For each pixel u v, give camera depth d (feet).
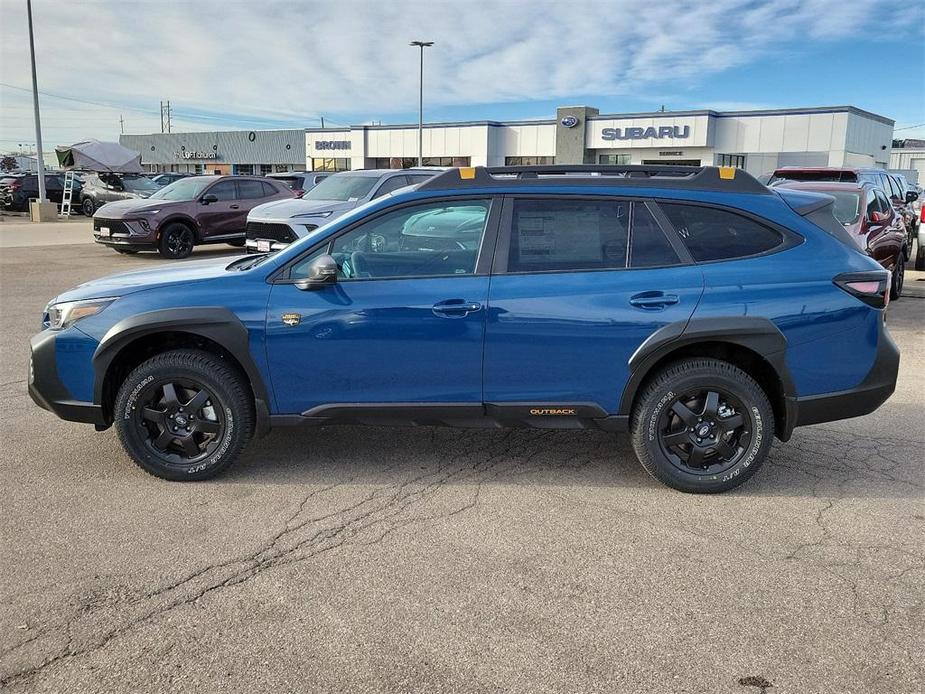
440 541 12.41
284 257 14.29
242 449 14.74
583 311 13.67
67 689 8.75
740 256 13.98
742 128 138.10
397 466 15.69
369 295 13.89
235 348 14.01
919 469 15.72
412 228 14.11
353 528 12.86
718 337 13.61
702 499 14.16
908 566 11.66
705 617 10.27
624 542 12.42
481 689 8.80
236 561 11.70
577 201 14.06
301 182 65.36
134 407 14.40
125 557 11.78
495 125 161.89
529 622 10.13
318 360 14.06
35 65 98.73
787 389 13.92
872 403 14.25
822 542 12.46
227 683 8.89
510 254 14.03
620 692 8.77
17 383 21.62
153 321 13.97
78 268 47.50
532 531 12.80
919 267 49.75
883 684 8.92
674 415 14.26
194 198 54.08
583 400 14.05
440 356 13.92
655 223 14.02
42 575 11.22
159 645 9.58
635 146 146.41
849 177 43.11
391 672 9.10
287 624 10.05
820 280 13.79
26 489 14.33
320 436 17.47
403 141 174.91
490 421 14.26
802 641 9.74
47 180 112.37
